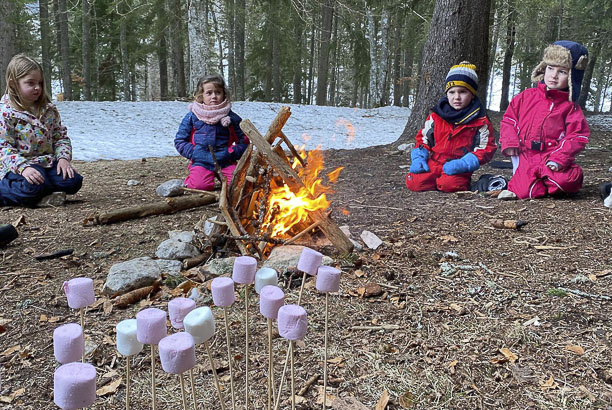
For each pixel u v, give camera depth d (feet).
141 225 13.73
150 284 9.40
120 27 72.84
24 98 15.42
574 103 15.38
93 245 12.01
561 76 15.10
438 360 6.94
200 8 49.62
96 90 82.69
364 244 11.63
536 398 6.11
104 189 19.21
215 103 15.70
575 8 68.54
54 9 70.33
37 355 7.16
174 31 63.31
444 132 17.19
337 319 8.10
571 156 15.05
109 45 82.28
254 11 59.06
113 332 7.79
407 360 6.95
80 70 83.87
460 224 13.16
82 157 28.60
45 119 16.05
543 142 15.56
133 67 83.82
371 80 67.77
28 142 15.72
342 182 19.99
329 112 54.49
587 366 6.70
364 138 39.99
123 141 35.19
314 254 5.06
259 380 6.54
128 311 8.58
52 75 89.15
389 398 6.14
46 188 15.96
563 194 15.72
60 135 16.69
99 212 14.01
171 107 50.62
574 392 6.19
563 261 10.37
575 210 14.01
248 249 11.05
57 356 3.75
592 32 70.38
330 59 105.91
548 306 8.43
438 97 27.45
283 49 70.69
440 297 8.87
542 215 13.64
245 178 10.86
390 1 54.08
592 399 6.04
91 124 41.60
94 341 7.47
